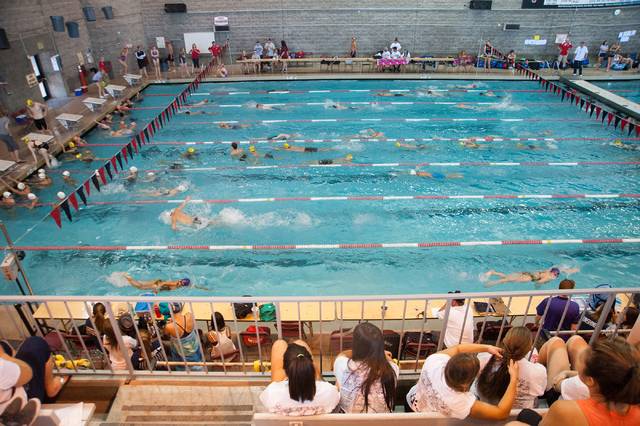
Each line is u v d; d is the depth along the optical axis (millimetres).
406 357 4484
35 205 8422
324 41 19531
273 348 2730
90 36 16625
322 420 2297
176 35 19156
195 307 4969
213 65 19062
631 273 6434
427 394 2363
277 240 7363
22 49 12383
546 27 18922
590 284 6211
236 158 10523
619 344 1863
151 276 6551
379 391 2391
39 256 6973
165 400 2891
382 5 18734
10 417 2236
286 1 18656
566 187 8930
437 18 18953
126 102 14609
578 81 16297
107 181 9383
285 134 11922
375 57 18562
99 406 2965
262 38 19422
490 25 19016
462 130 12164
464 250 7043
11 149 9609
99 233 7578
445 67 18672
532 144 11102
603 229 7508
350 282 6371
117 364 3516
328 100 15133
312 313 4848
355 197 8703
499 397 2459
